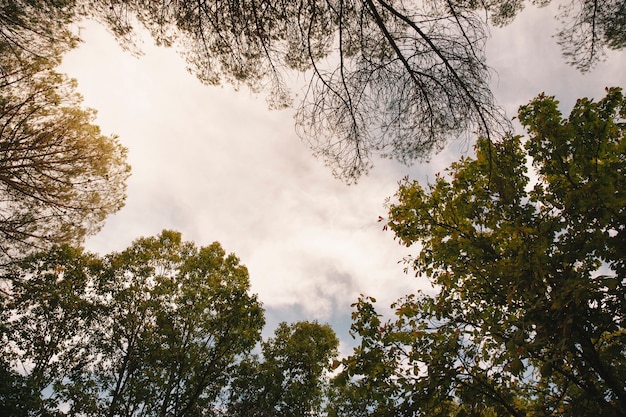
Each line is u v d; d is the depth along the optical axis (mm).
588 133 4422
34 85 8477
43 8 5109
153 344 13875
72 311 13852
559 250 4094
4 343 12539
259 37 3924
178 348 13969
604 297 3318
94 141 9812
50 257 13312
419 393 4500
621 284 3209
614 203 3787
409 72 3678
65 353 13656
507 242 4844
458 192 5902
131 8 4176
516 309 4832
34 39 6535
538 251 3898
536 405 4992
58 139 9078
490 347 5270
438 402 4625
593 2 4438
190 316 14680
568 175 4477
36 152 8906
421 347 5254
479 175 5582
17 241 9469
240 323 14633
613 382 3578
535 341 3318
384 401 5137
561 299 3109
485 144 4699
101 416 12289
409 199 6211
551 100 4836
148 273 15117
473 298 5535
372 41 3951
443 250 5543
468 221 5609
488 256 4969
